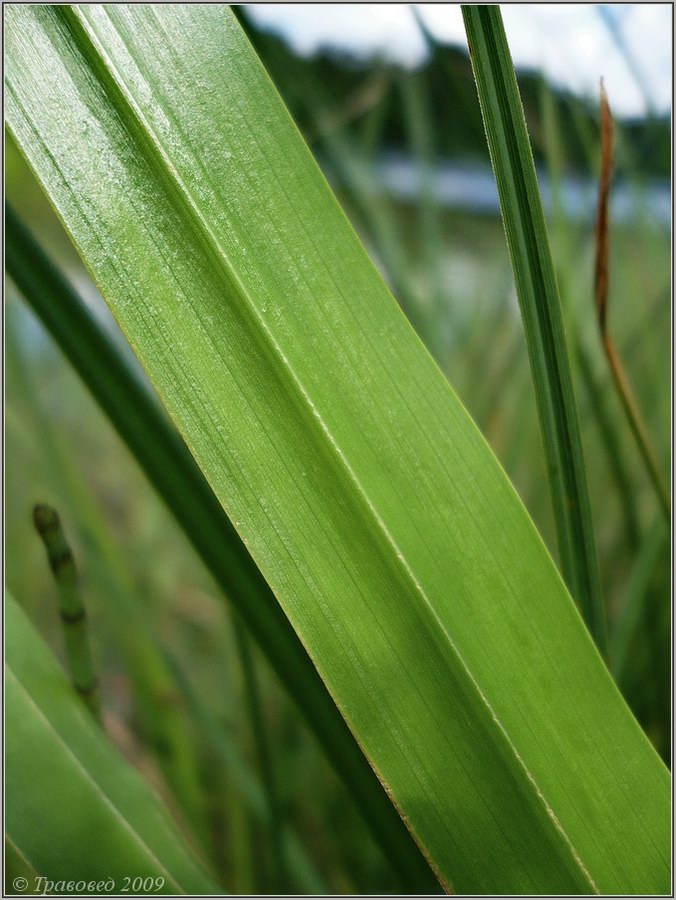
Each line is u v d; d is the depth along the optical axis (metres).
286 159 0.07
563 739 0.07
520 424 0.17
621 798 0.07
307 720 0.09
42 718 0.08
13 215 0.08
